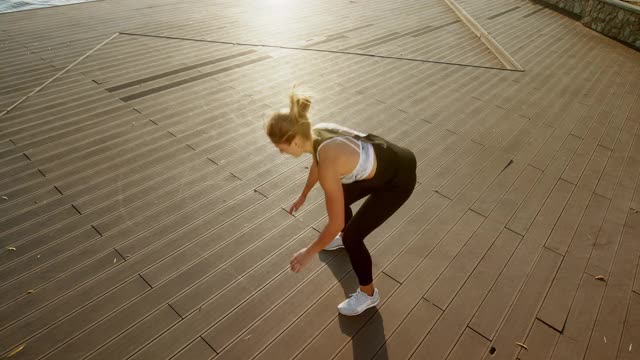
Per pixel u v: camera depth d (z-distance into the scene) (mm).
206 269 2338
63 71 4684
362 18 7293
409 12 7867
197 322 2043
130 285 2215
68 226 2578
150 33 5992
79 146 3375
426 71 5230
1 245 2416
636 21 6680
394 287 2287
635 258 2568
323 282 2301
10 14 6469
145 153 3328
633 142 3893
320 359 1907
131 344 1925
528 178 3275
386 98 4461
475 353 1970
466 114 4223
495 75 5242
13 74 4574
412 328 2070
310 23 6824
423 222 2764
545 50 6332
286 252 2482
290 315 2104
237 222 2686
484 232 2707
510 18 8000
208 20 6707
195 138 3562
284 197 2930
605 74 5539
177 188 2955
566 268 2467
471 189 3113
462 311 2170
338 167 1574
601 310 2215
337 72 5039
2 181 2941
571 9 8648
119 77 4613
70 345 1905
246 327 2033
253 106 4141
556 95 4785
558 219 2857
